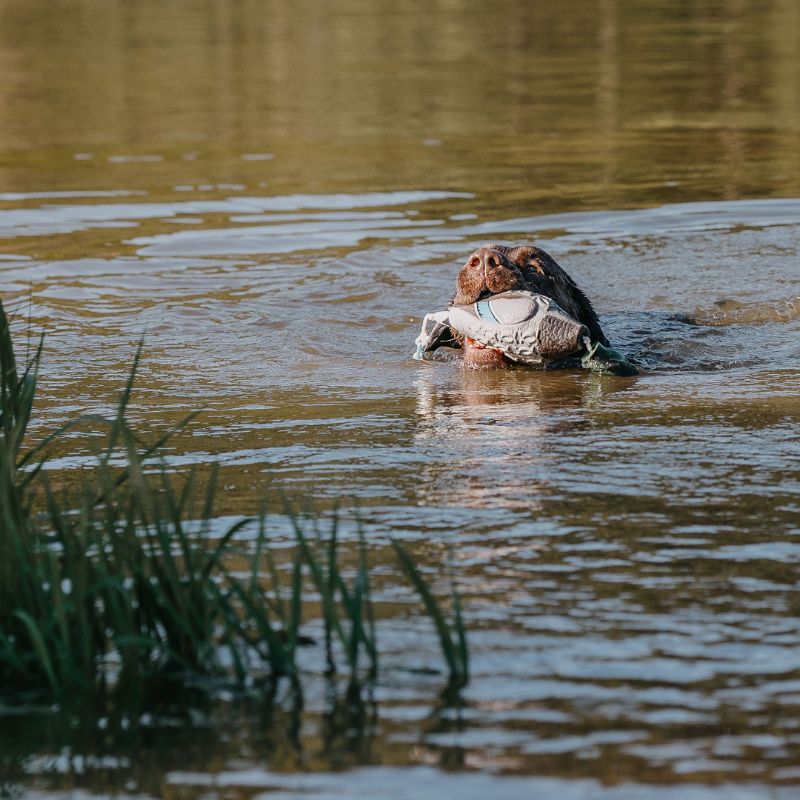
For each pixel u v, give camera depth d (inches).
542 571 509.4
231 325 1059.3
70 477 645.3
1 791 362.3
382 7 4325.8
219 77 2871.6
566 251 1326.3
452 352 989.2
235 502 602.5
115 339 1011.3
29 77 2866.6
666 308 1111.0
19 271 1248.2
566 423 757.3
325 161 1855.3
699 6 4151.1
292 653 440.1
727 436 714.2
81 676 439.2
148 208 1546.5
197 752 381.7
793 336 1015.0
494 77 2770.7
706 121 2151.8
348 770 366.9
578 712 396.2
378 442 716.7
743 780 354.3
